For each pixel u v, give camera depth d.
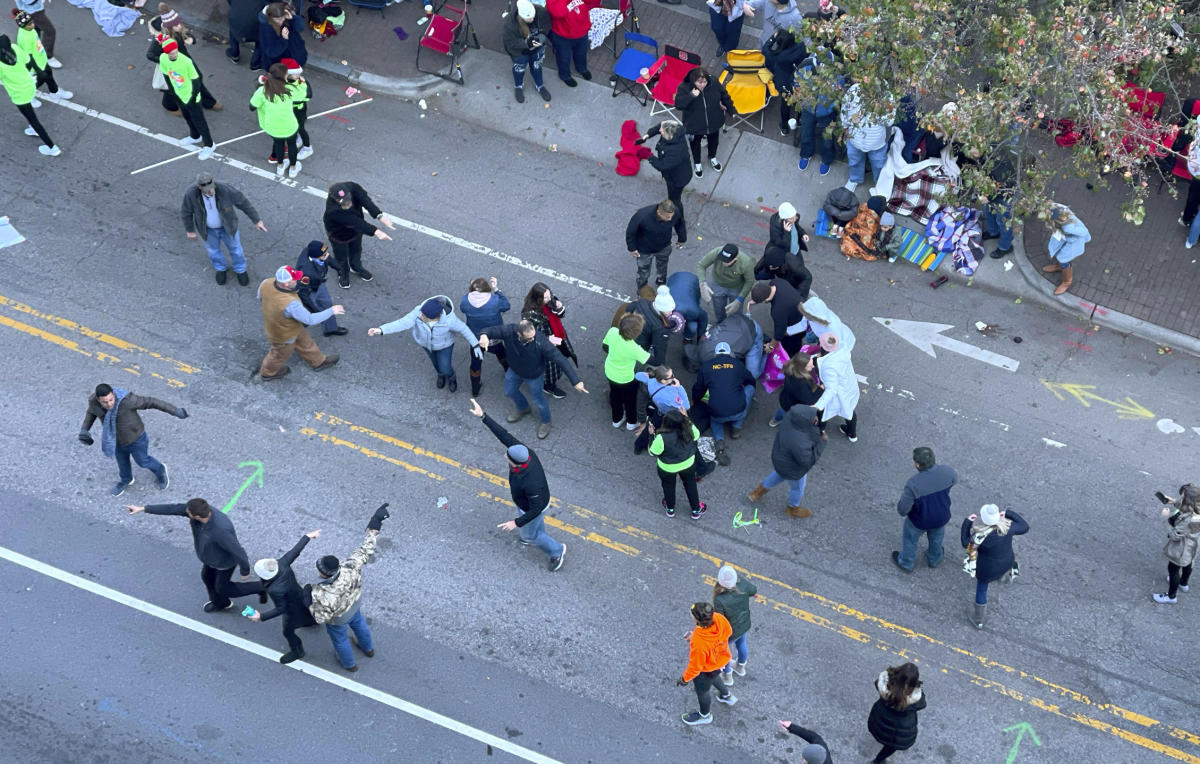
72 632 10.93
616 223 15.56
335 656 10.97
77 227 14.65
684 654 11.23
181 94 14.94
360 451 12.68
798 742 10.66
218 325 13.76
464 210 15.51
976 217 15.16
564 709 10.76
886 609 11.73
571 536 12.13
